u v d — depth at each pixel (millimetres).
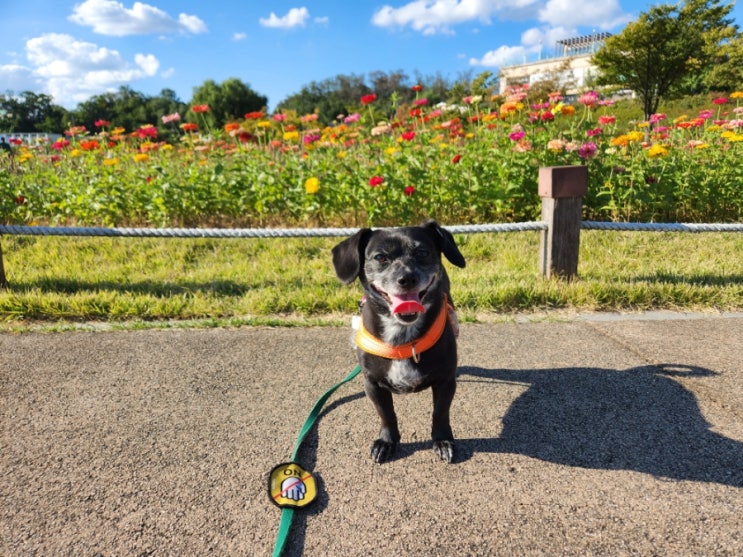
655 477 2049
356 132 7285
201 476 2119
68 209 6363
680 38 18078
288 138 6527
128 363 3170
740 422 2414
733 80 22406
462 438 2369
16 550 1745
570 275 4312
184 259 5371
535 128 6410
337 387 2730
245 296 4191
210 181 6414
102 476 2123
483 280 4449
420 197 6082
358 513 1899
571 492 1979
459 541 1749
